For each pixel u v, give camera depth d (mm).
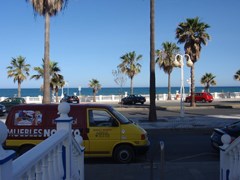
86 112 10320
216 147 11508
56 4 20453
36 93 157250
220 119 23000
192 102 38688
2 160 2506
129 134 10266
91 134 10195
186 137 16172
